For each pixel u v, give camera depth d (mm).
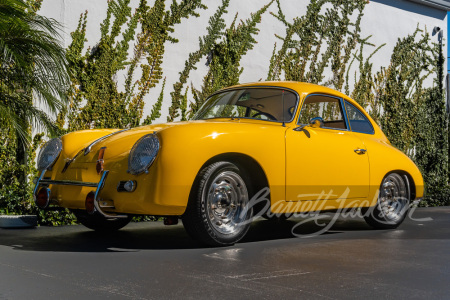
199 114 5129
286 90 4812
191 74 7629
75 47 6535
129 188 3730
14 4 5250
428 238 4773
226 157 4098
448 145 11016
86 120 6609
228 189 4078
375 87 10047
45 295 2566
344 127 5168
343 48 9539
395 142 10234
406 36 10562
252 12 8312
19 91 5559
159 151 3721
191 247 4066
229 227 4117
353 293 2674
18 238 4523
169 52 7398
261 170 4230
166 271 3152
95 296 2557
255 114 4797
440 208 8484
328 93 5051
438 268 3350
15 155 5926
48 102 5395
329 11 9312
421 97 10742
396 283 2912
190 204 3873
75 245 4152
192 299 2525
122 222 5109
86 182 4008
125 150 3949
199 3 7688
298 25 8898
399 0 10477
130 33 7023
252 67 8312
